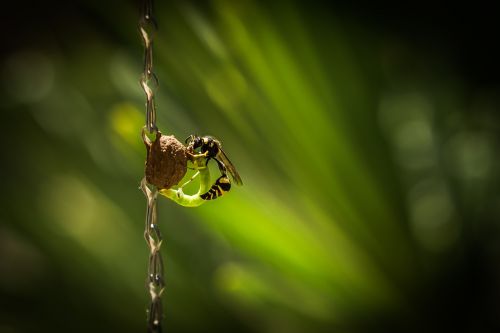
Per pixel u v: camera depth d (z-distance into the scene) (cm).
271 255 51
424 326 53
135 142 51
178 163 45
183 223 58
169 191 46
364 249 52
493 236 57
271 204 51
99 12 55
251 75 51
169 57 52
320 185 51
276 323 56
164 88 52
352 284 52
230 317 57
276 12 51
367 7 57
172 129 52
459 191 57
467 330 54
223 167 48
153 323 45
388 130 58
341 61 52
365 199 52
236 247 51
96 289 59
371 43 56
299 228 51
